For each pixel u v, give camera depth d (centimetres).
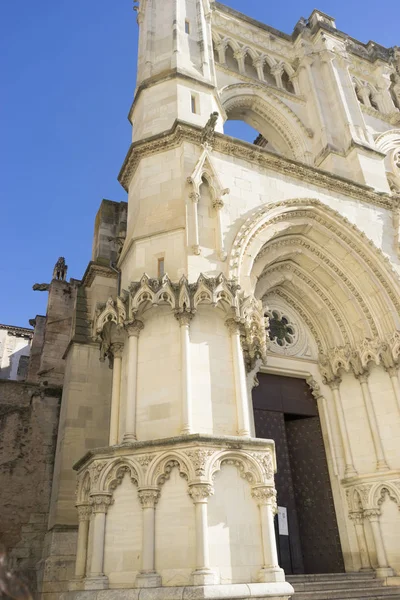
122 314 1230
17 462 1848
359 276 1759
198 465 962
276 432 1641
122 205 2408
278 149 2402
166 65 1852
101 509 976
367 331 1714
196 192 1398
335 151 2108
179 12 2030
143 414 1115
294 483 1638
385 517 1441
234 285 1251
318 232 1744
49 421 1973
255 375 1633
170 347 1173
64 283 2619
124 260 1476
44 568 1476
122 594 861
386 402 1595
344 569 1454
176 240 1338
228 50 2456
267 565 931
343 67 2473
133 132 1808
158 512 956
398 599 1173
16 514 1756
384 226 1867
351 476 1540
